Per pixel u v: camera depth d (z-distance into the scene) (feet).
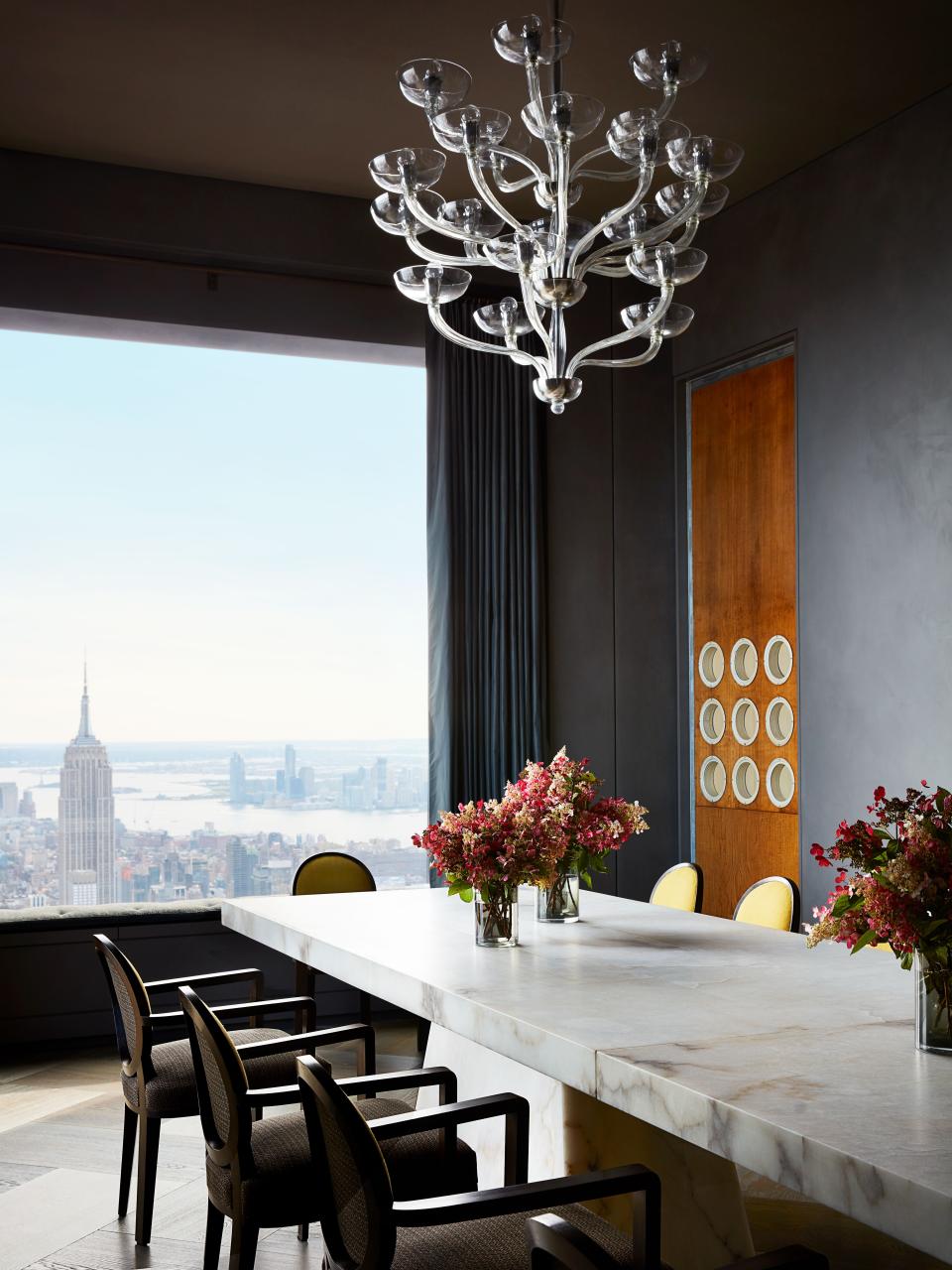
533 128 10.25
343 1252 6.33
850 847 6.92
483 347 11.45
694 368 20.65
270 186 18.78
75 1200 10.78
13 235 17.46
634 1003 7.95
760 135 17.17
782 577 18.80
